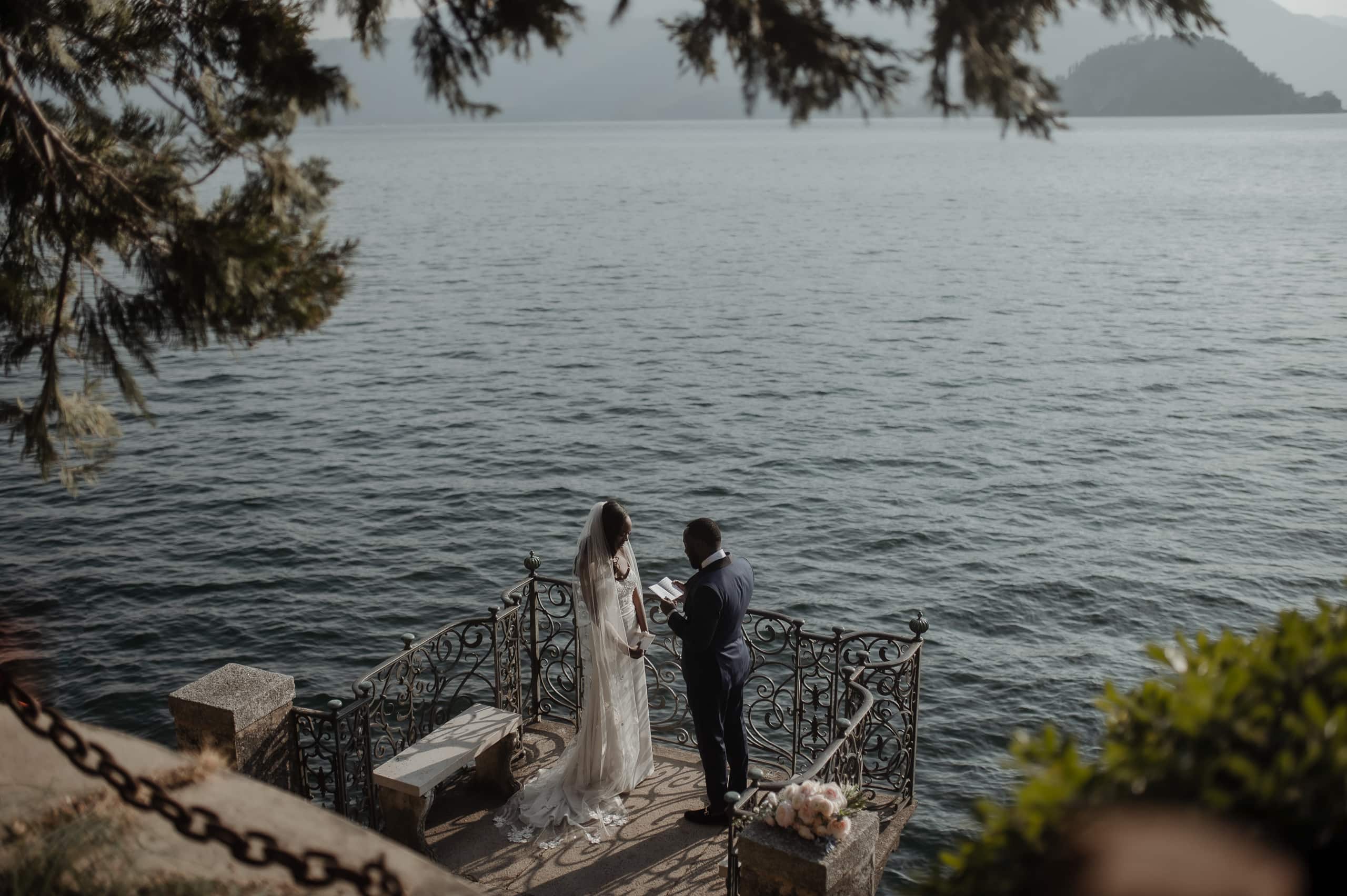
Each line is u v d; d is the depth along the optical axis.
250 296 4.11
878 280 66.94
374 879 2.37
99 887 2.61
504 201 130.38
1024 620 20.33
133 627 18.58
